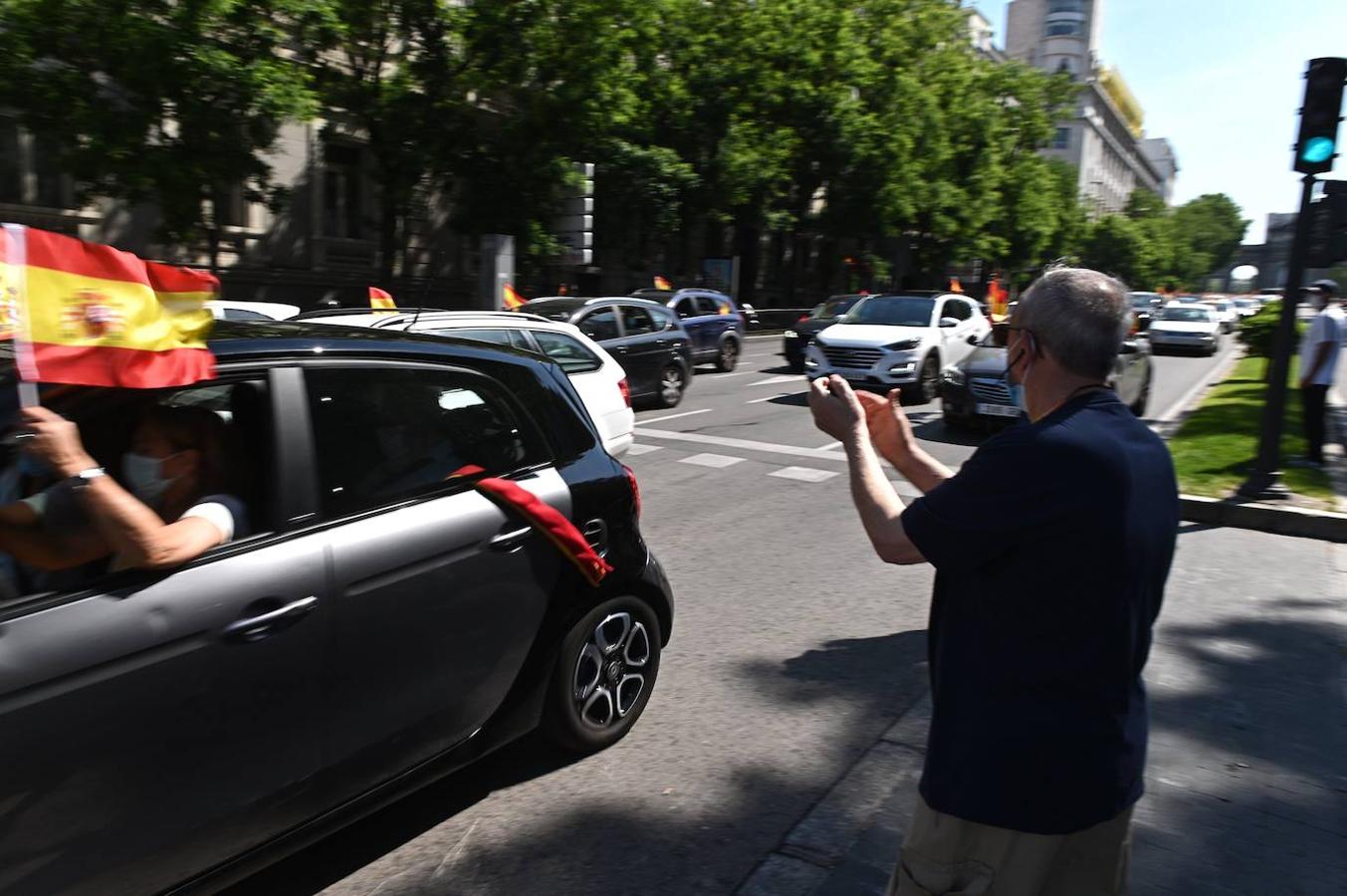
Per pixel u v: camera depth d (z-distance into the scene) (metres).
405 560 2.81
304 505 2.63
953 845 1.79
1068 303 1.77
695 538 7.07
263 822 2.49
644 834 3.17
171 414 2.46
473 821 3.24
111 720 2.13
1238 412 13.53
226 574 2.38
